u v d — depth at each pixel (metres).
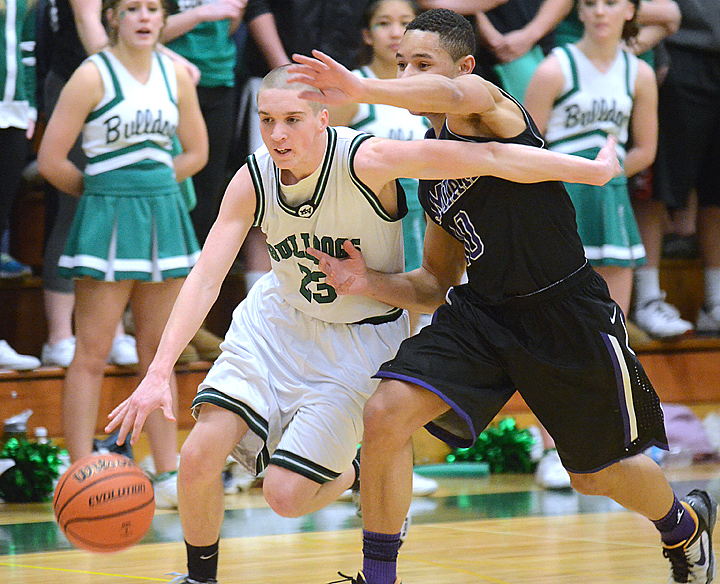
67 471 8.95
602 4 16.97
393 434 8.65
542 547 12.02
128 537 8.88
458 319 9.30
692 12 20.75
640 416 9.25
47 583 10.12
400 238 9.71
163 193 15.19
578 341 9.06
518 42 18.73
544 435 18.17
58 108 14.88
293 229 9.15
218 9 17.52
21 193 20.91
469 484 17.58
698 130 21.08
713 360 21.48
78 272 14.66
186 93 15.63
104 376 17.14
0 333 18.88
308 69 7.68
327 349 9.39
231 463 16.58
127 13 14.75
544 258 9.07
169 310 15.32
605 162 9.08
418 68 9.13
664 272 23.28
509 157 8.78
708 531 9.92
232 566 11.11
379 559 8.73
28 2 16.75
